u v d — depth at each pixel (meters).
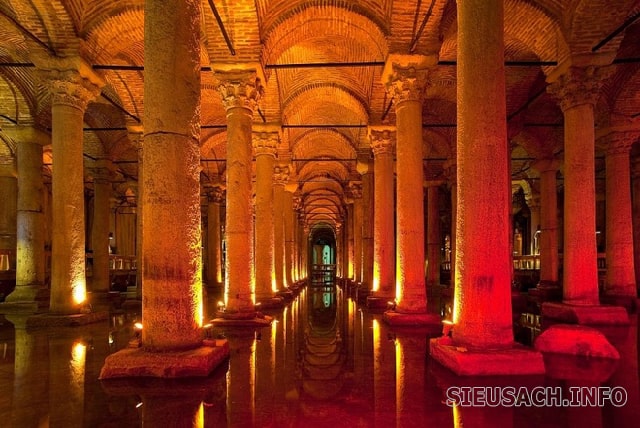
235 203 11.02
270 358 7.12
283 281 20.20
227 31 10.78
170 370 5.76
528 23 11.60
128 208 34.28
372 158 20.58
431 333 9.47
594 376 5.74
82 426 4.19
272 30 11.32
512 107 16.06
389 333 9.52
